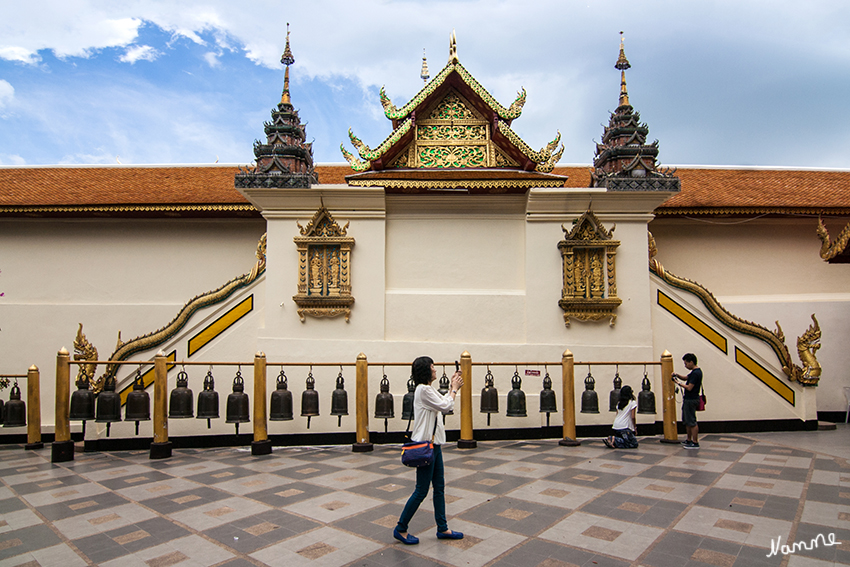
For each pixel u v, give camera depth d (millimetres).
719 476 6809
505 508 5531
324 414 10031
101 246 12867
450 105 11336
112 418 8703
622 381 10203
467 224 10891
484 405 9070
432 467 4664
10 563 4312
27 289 12633
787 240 13273
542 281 10570
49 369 12258
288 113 11000
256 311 10492
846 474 6902
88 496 6227
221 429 9930
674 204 12477
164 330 10172
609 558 4258
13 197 12633
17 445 11031
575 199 10477
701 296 10781
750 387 10688
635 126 11391
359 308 10398
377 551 4441
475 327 10500
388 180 10266
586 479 6672
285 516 5352
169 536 4859
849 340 12766
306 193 10297
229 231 12961
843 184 14562
